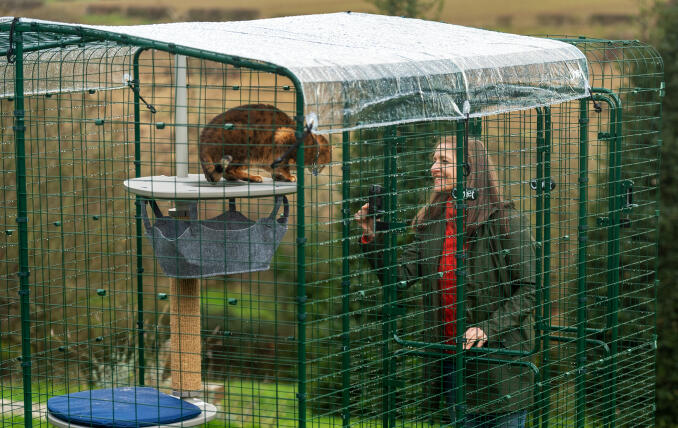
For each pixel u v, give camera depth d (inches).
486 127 162.1
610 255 183.9
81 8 540.4
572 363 201.9
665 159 327.3
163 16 545.6
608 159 187.6
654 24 345.1
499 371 159.9
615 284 183.2
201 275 136.6
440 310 163.3
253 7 549.0
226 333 133.7
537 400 171.3
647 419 201.9
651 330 281.3
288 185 139.7
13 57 150.4
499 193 157.2
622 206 185.9
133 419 134.2
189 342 147.6
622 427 211.9
